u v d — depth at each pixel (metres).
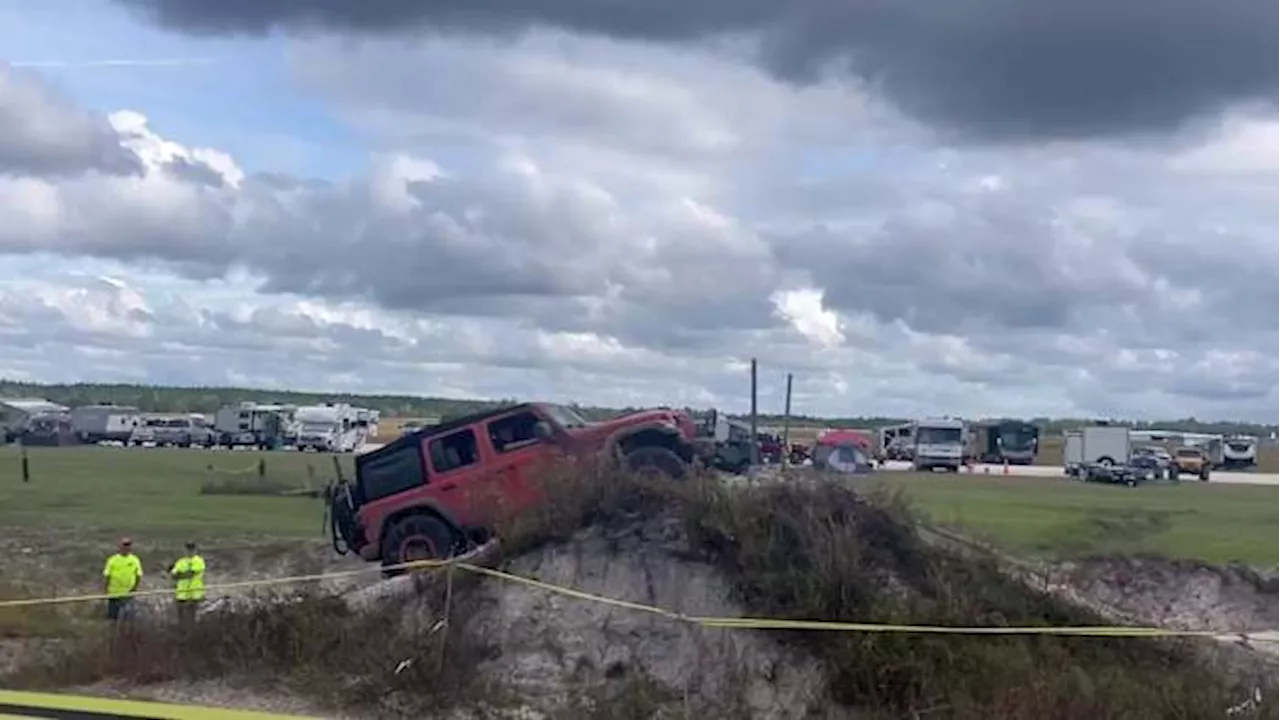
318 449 93.44
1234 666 16.02
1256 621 21.06
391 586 17.66
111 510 41.03
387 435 106.19
